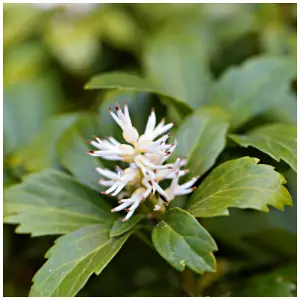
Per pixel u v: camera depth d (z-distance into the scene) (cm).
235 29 51
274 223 42
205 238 33
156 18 55
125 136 34
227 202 34
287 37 49
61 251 35
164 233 34
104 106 39
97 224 36
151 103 39
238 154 38
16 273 45
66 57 50
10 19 53
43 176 38
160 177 35
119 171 35
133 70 51
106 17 52
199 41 48
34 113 48
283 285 38
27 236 44
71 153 39
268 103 41
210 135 37
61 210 38
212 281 39
